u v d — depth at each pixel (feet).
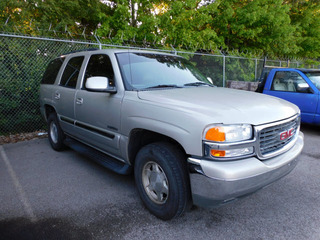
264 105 8.43
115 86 10.06
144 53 11.78
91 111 11.25
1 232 7.98
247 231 8.07
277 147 8.14
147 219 8.72
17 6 28.40
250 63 37.55
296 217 8.83
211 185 6.86
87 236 7.83
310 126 23.11
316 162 13.98
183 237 7.79
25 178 12.13
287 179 11.90
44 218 8.77
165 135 7.89
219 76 33.27
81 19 37.93
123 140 9.53
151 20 30.32
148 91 9.48
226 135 6.84
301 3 50.90
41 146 17.44
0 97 19.88
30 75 20.83
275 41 44.65
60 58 15.88
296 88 20.71
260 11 39.32
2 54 19.44
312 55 59.47
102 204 9.73
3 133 20.53
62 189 10.97
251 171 6.93
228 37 43.16
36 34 24.75
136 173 9.15
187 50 32.22
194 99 8.42
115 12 31.68
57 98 14.39
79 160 14.62
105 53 11.23
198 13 34.63
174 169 7.66
